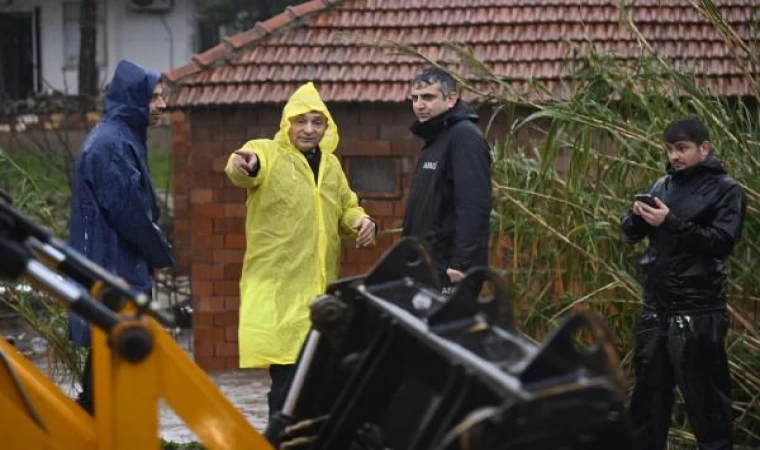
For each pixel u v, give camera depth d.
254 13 47.03
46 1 58.84
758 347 12.72
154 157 44.03
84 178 11.20
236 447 6.84
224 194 19.72
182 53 59.00
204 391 6.79
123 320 6.57
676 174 11.09
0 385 7.06
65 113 40.88
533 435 5.77
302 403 7.95
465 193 11.10
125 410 6.57
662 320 11.10
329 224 11.84
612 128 13.02
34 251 6.91
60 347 14.37
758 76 13.74
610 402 5.83
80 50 50.38
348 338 7.82
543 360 6.04
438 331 7.00
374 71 19.61
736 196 10.92
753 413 12.85
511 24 20.03
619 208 13.06
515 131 14.17
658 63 13.85
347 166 19.58
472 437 5.73
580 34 19.69
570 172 13.05
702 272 10.93
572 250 13.04
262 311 11.53
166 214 24.53
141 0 58.50
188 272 23.61
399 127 19.42
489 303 7.10
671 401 11.37
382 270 7.89
